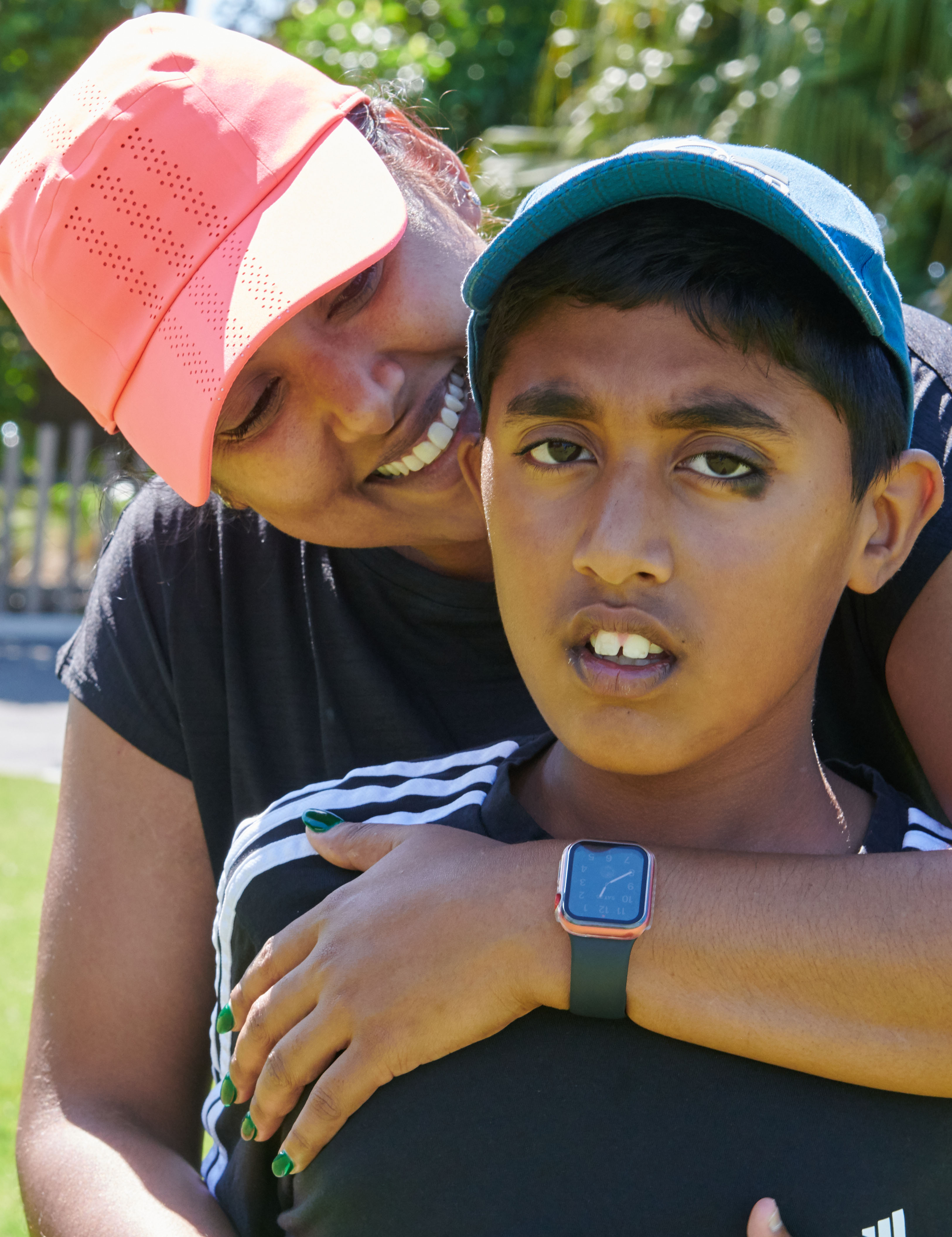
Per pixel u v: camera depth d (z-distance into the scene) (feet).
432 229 5.24
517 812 4.36
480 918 3.94
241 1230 4.53
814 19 24.47
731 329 3.64
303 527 5.28
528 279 3.87
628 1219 3.65
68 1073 5.37
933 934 3.73
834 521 3.83
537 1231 3.68
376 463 5.05
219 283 4.82
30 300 5.29
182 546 5.79
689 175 3.73
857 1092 3.74
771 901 3.82
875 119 23.91
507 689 5.61
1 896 13.19
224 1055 4.60
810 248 3.68
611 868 3.86
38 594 32.24
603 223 3.84
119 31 5.32
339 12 36.11
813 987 3.73
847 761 5.45
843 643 5.15
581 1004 3.79
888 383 4.01
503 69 39.24
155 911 5.58
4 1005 10.94
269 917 4.48
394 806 4.60
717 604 3.67
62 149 5.09
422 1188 3.80
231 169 4.95
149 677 5.73
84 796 5.75
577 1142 3.73
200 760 5.63
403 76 24.16
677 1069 3.76
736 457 3.65
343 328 4.90
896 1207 3.64
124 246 4.97
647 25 27.20
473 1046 3.90
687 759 3.80
